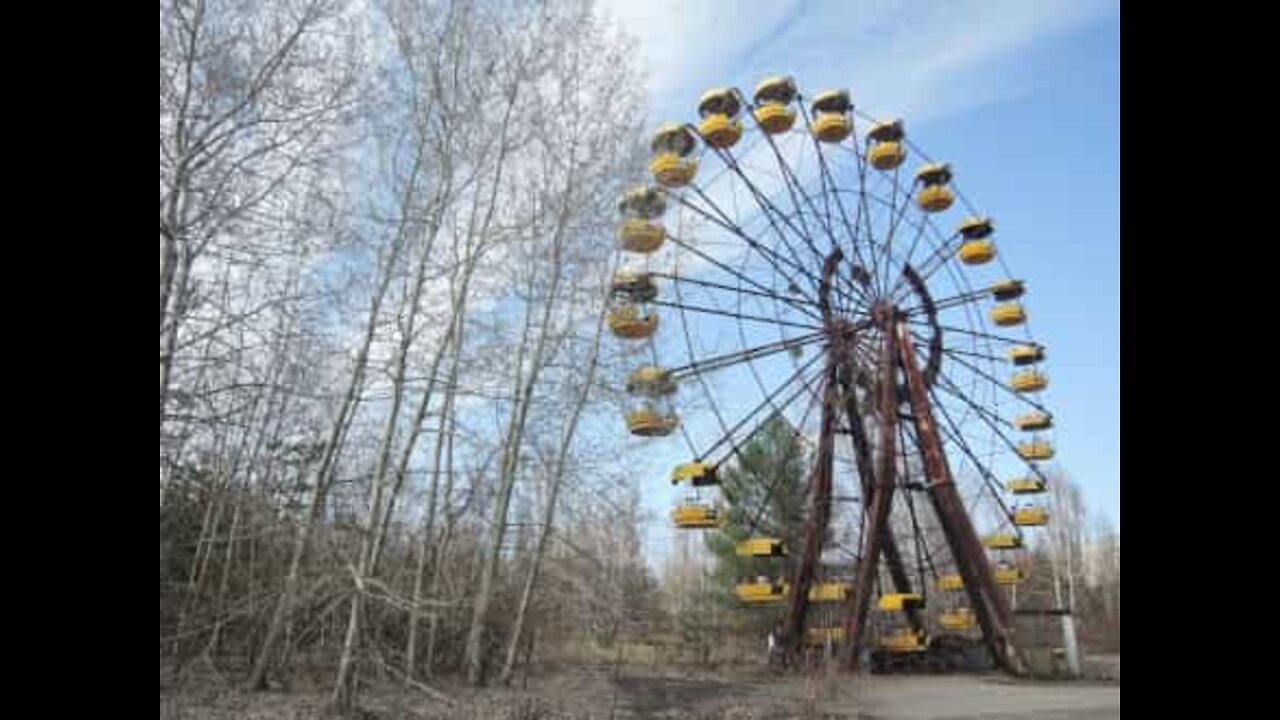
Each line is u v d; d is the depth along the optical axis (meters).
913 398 34.50
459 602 20.53
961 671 33.66
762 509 37.22
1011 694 24.73
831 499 35.12
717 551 42.59
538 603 25.47
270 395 22.23
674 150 32.47
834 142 35.66
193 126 16.80
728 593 41.44
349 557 19.31
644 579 35.44
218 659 21.45
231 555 22.27
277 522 20.03
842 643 32.19
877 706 22.42
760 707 22.06
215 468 22.95
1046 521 37.62
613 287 27.55
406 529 24.88
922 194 37.78
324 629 20.97
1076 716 19.78
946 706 22.05
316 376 22.84
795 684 27.16
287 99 17.78
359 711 17.69
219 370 21.05
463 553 25.98
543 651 30.55
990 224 37.41
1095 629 63.19
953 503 33.00
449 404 21.91
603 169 25.89
